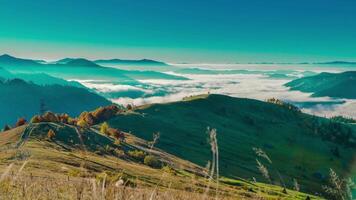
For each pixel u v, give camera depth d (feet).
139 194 10.45
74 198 10.09
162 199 11.39
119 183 10.68
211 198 10.50
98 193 9.84
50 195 11.43
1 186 11.05
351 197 10.74
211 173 10.29
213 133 9.84
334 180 10.96
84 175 10.82
